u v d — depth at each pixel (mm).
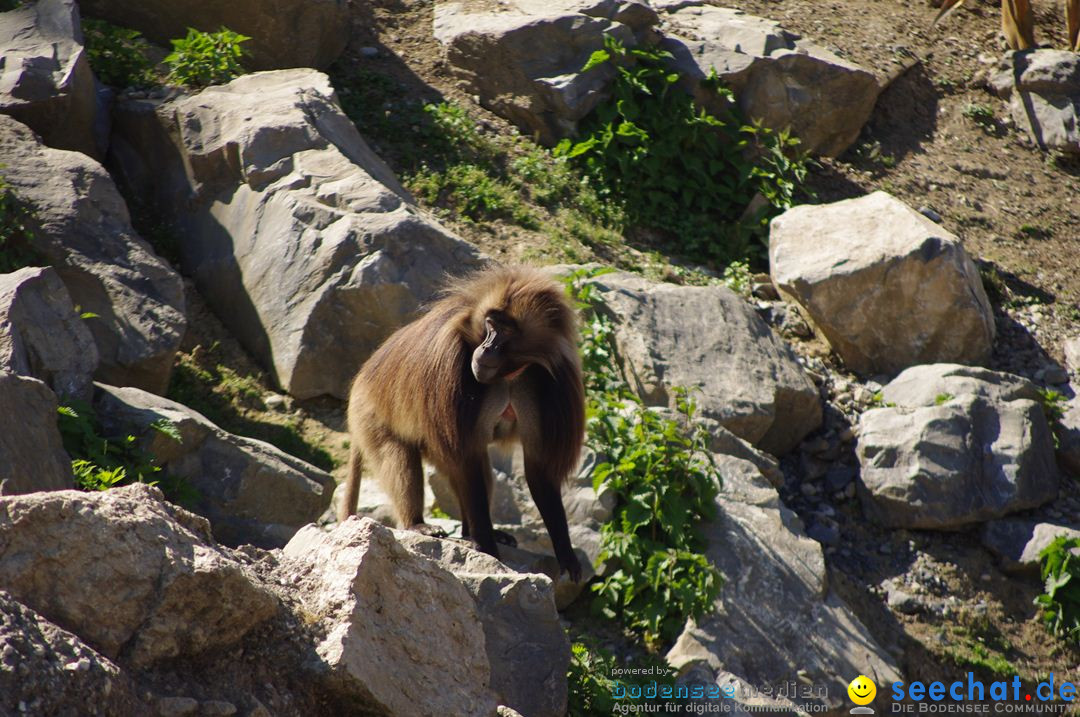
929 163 19656
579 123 17938
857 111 19359
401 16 20047
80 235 11336
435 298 12273
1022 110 20734
